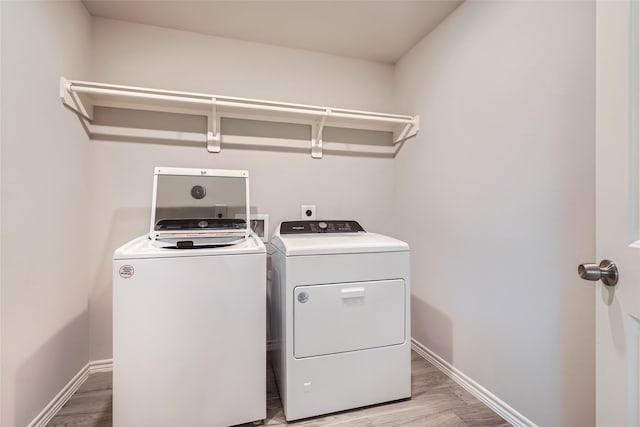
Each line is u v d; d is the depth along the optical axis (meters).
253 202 2.20
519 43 1.39
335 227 1.96
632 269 0.72
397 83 2.48
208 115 2.08
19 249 1.24
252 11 1.85
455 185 1.81
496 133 1.52
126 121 1.94
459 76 1.78
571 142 1.18
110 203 1.92
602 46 0.80
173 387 1.31
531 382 1.34
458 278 1.79
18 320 1.23
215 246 1.47
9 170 1.18
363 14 1.88
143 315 1.27
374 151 2.49
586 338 1.13
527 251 1.36
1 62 1.14
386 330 1.58
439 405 1.59
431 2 1.76
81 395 1.66
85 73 1.80
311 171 2.33
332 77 2.38
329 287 1.49
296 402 1.46
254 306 1.41
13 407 1.20
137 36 1.97
